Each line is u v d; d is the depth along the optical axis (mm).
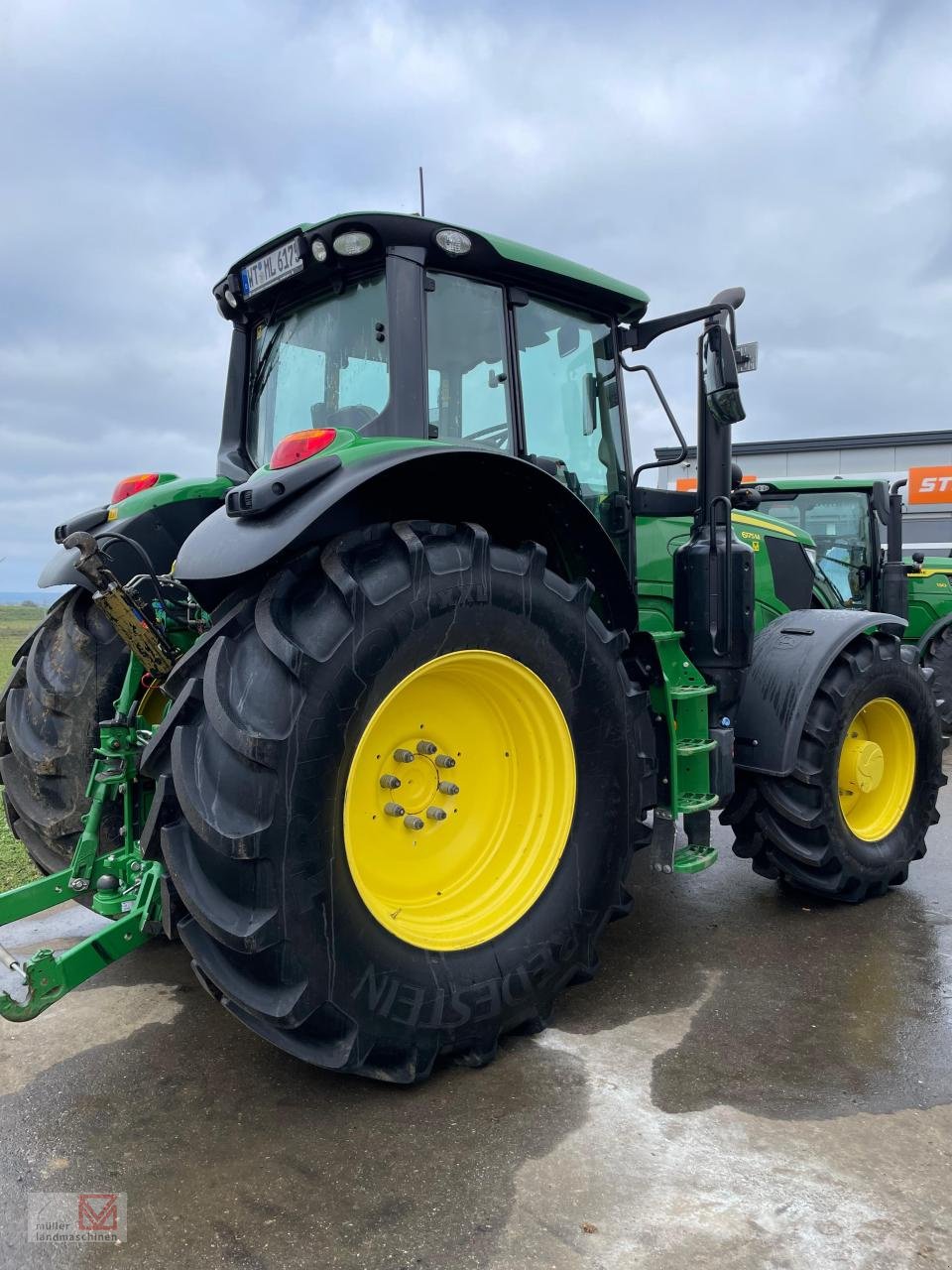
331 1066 2156
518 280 3018
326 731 2098
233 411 3408
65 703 2883
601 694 2729
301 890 2074
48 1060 2529
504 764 2777
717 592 3275
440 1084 2369
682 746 3131
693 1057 2494
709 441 3291
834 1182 1947
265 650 2109
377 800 2502
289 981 2090
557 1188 1936
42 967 2180
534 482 2586
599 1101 2273
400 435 2623
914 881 4043
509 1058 2502
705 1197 1900
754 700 3543
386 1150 2082
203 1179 1990
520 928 2564
